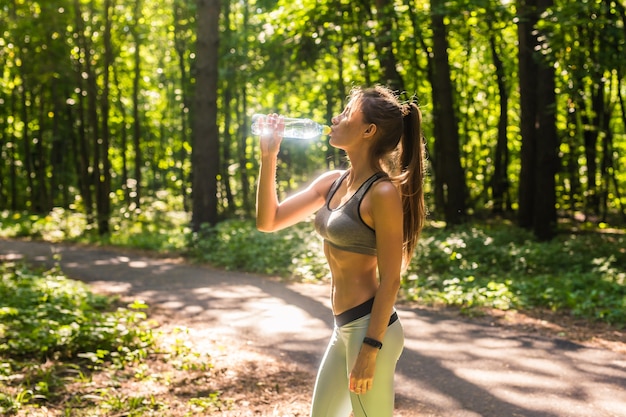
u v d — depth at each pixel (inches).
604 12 507.2
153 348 249.8
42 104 1078.4
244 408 191.2
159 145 1311.5
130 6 893.8
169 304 354.6
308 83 813.2
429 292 370.0
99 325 257.6
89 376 218.1
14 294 333.1
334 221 110.3
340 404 116.2
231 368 230.8
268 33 645.9
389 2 590.9
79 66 805.2
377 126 109.5
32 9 773.9
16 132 1267.2
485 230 622.2
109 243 668.1
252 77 681.0
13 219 879.7
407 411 191.0
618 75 717.3
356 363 106.6
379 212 106.0
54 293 338.0
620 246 536.1
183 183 1120.2
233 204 1064.2
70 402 191.3
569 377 224.1
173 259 554.9
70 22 788.6
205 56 608.1
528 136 658.2
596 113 812.6
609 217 880.3
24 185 1283.2
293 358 247.0
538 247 494.3
